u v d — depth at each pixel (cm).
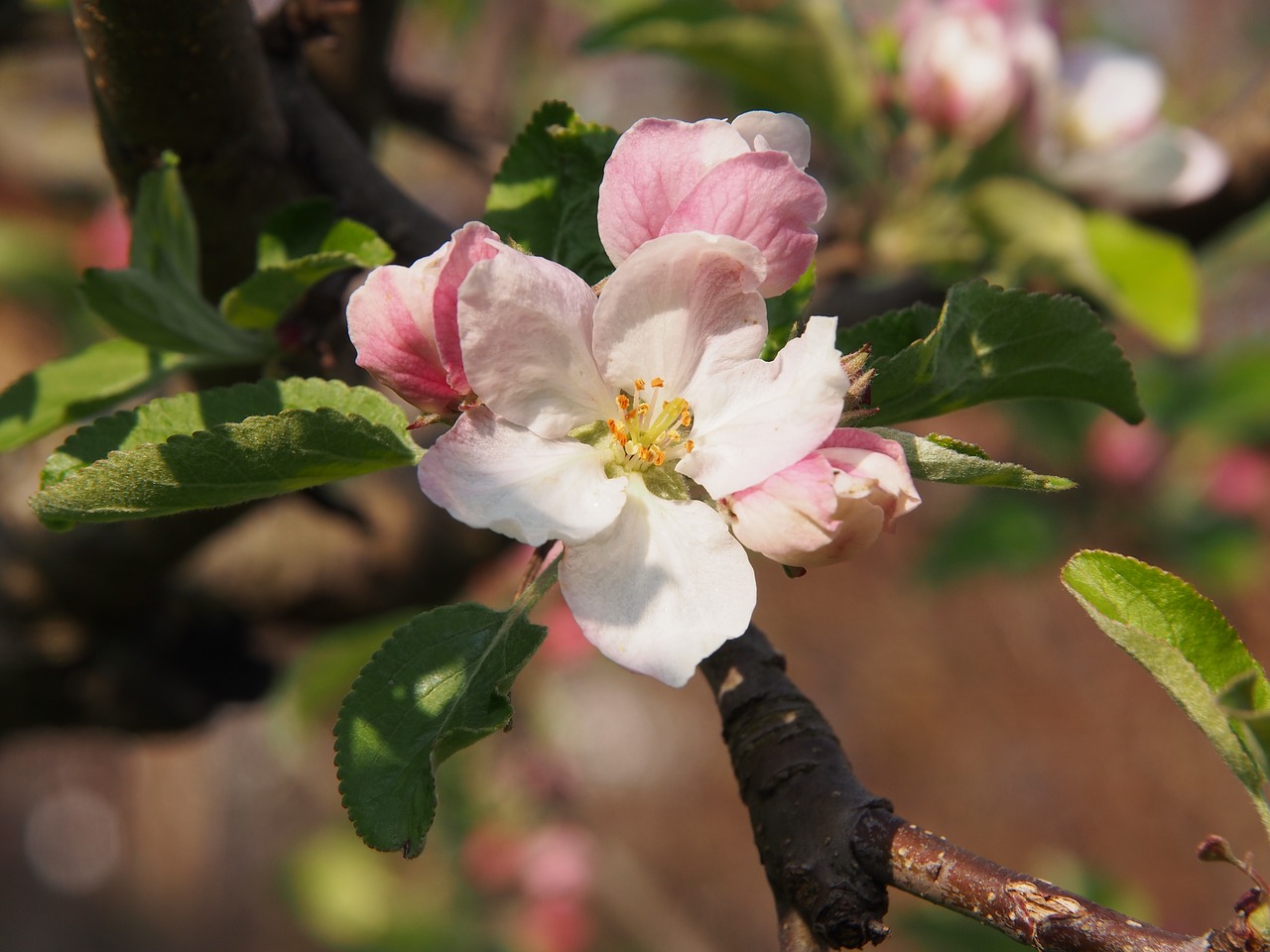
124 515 29
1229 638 28
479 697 28
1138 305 43
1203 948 27
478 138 45
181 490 29
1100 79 50
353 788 28
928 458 29
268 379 30
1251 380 72
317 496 40
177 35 32
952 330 30
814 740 30
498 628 29
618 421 29
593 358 29
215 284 36
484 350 28
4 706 48
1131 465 75
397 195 36
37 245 87
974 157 48
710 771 215
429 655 29
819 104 48
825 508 28
